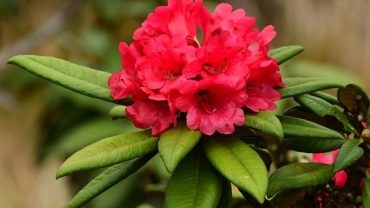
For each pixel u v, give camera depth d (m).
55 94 1.50
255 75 0.54
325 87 0.56
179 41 0.53
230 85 0.51
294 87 0.56
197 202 0.52
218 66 0.53
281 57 0.60
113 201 1.36
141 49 0.55
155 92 0.53
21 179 1.55
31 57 0.58
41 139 1.56
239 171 0.51
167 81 0.52
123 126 1.43
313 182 0.55
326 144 0.58
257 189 0.49
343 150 0.54
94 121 1.46
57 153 1.51
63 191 1.56
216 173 0.54
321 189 0.59
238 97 0.52
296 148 0.59
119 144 0.53
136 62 0.53
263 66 0.53
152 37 0.55
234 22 0.55
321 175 0.55
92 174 1.43
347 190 0.58
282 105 1.16
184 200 0.53
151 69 0.53
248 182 0.50
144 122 0.53
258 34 0.55
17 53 1.51
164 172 1.24
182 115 0.54
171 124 0.53
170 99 0.52
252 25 0.55
